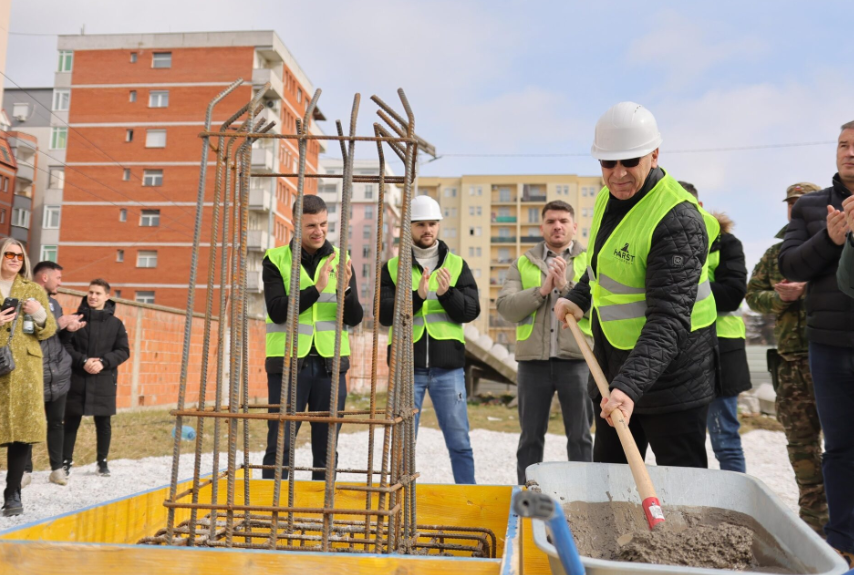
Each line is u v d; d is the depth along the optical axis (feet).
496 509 8.32
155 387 42.98
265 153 120.37
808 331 10.53
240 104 134.72
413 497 7.45
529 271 14.57
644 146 8.11
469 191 261.44
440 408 14.07
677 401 8.46
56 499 16.97
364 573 4.97
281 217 129.59
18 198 155.53
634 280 8.45
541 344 13.73
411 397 7.41
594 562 4.33
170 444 26.68
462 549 7.53
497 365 53.42
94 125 138.72
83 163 138.21
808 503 12.41
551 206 14.53
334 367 6.25
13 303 14.69
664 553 5.39
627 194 8.47
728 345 13.65
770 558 5.57
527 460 13.97
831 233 9.53
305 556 5.00
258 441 27.45
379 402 53.47
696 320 8.68
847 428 10.13
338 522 7.73
